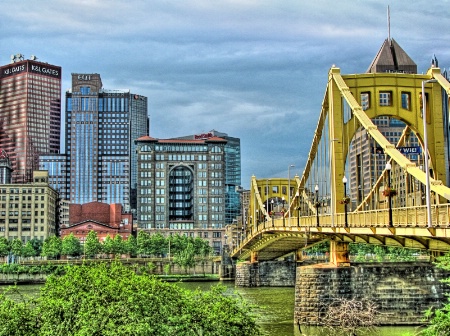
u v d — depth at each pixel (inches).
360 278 3270.2
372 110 3166.8
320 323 3147.1
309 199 3998.5
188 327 1818.4
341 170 3176.7
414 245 2401.6
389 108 3159.5
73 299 1870.1
